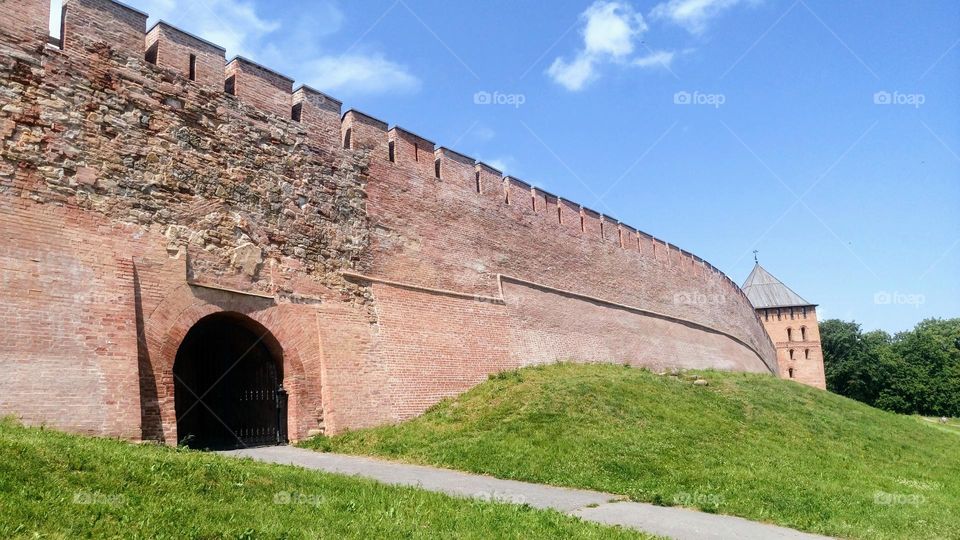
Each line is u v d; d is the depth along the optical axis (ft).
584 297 89.56
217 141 49.32
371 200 60.80
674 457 44.93
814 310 199.93
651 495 36.58
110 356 39.37
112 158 42.83
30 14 40.52
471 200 73.36
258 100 52.95
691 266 124.47
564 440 46.65
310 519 24.68
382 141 63.52
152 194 44.55
